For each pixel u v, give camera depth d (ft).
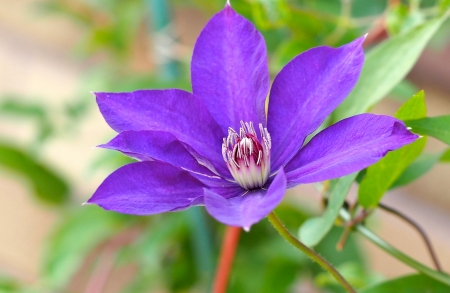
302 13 1.75
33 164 2.52
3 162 2.49
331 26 1.80
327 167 1.18
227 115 1.33
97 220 2.25
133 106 1.29
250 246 2.11
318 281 1.89
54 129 2.53
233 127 1.33
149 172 1.22
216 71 1.33
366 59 1.46
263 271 2.08
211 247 2.00
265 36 1.91
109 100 1.29
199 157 1.28
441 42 2.12
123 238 2.47
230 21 1.32
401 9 1.64
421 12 1.63
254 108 1.32
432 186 2.49
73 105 2.46
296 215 2.06
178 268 2.29
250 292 2.05
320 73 1.27
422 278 1.42
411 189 2.54
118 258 2.24
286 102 1.30
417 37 1.41
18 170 2.52
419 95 1.32
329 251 2.02
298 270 2.06
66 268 2.23
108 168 2.33
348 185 1.35
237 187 1.30
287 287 2.04
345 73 1.25
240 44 1.32
